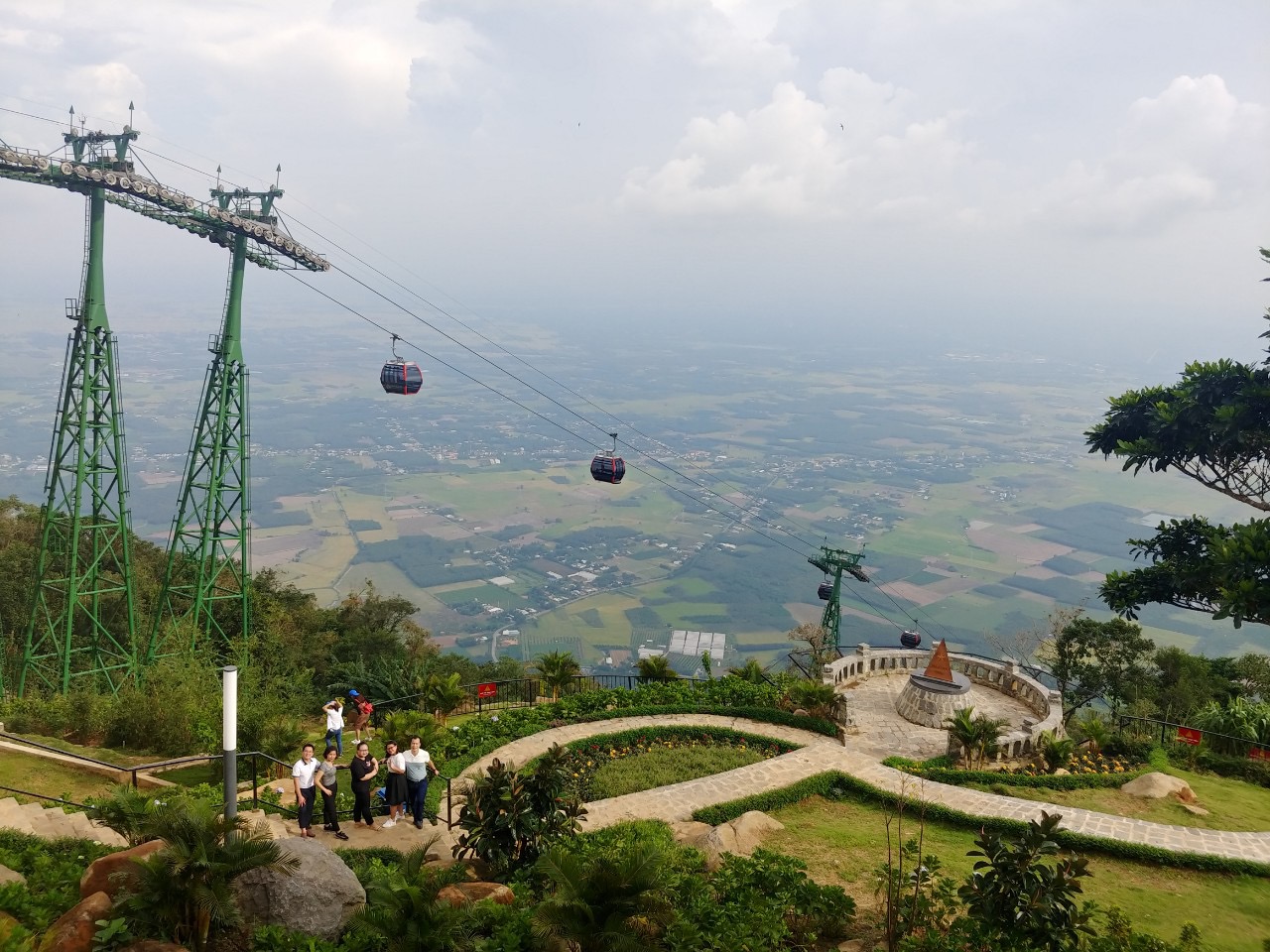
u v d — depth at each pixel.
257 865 10.75
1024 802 21.36
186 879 10.23
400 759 18.19
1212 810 21.38
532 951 11.30
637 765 24.48
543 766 15.84
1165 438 16.80
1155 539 17.59
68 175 39.03
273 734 24.06
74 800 19.44
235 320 45.66
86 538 55.81
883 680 32.97
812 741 26.36
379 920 10.82
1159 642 140.75
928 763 24.14
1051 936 11.98
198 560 46.16
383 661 43.25
